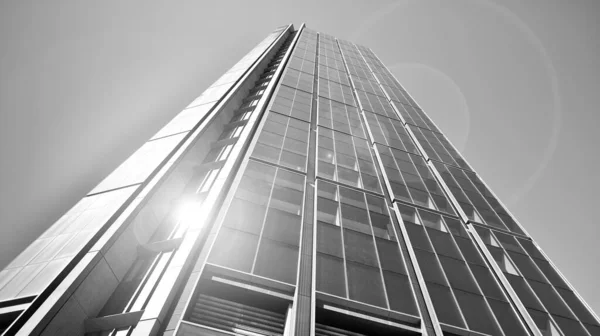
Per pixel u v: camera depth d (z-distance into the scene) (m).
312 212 17.78
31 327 8.91
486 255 19.94
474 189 28.12
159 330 10.18
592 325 16.70
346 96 40.06
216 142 22.83
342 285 13.77
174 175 17.66
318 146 25.05
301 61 47.66
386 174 24.83
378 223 19.14
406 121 38.44
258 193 17.42
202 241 13.66
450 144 37.03
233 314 11.59
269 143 22.84
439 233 20.11
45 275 10.84
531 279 18.77
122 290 12.20
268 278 12.66
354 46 72.81
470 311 15.02
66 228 13.83
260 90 34.91
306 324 11.66
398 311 13.70
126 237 13.23
